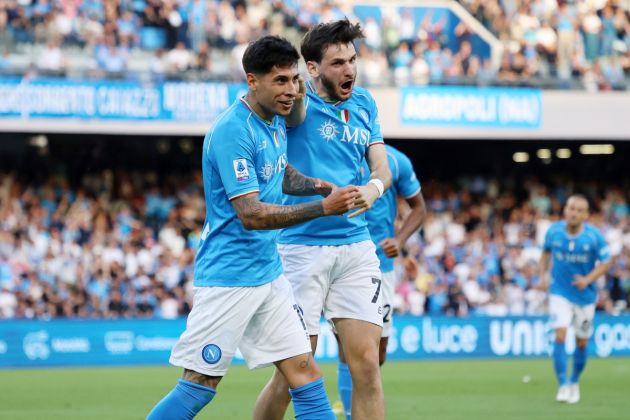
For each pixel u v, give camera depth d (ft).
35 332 109.40
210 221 35.24
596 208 149.28
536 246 142.72
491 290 135.95
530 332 125.08
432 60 141.08
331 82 38.70
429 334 121.49
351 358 38.93
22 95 119.34
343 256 39.34
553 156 153.38
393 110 131.95
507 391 81.82
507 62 141.90
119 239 128.06
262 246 35.12
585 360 73.77
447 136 133.49
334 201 33.17
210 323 34.68
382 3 141.69
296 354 35.65
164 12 132.98
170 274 126.82
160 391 82.28
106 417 64.39
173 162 140.05
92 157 136.46
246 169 33.94
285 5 139.44
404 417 63.62
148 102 123.34
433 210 144.15
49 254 123.34
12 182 130.82
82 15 130.72
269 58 33.73
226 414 64.49
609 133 137.59
